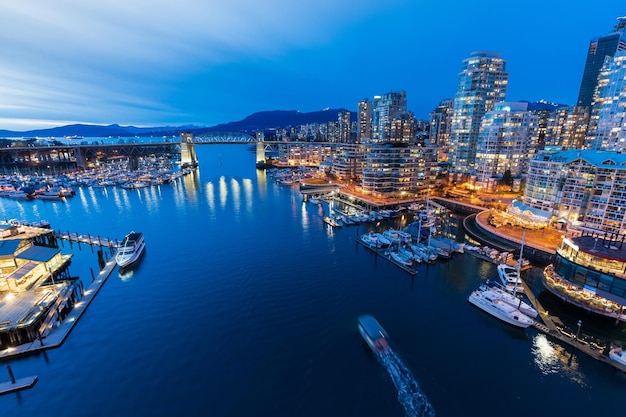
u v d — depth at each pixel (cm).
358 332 5050
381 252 8294
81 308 5628
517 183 14638
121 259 7419
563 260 6097
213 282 6662
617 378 4188
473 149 18000
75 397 3866
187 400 3806
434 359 4512
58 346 4712
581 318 5494
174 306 5775
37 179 19362
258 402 3781
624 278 5181
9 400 3825
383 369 4297
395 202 13162
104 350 4647
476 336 5016
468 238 9819
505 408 3744
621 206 8306
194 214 12538
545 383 4109
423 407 3738
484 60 17562
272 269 7319
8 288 5984
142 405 3750
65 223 11244
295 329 5119
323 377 4147
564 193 9562
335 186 17662
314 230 10400
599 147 13250
